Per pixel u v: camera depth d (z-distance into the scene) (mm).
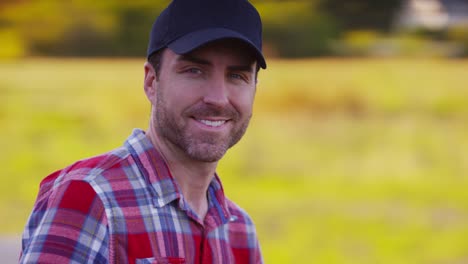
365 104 21312
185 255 2268
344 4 40781
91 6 37312
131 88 23328
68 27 36875
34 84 23266
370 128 18156
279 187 12945
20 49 35688
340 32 40031
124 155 2320
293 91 22625
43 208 2215
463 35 41031
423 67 27344
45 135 17188
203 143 2254
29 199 11383
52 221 2148
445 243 9539
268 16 38031
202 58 2236
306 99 21891
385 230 10047
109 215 2176
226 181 13266
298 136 17234
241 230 2607
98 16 37250
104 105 20391
